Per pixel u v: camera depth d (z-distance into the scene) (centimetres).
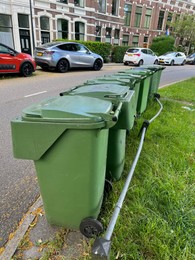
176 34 2555
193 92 695
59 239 161
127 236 162
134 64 1521
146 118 420
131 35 2227
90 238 160
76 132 127
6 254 150
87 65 1096
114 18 1908
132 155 278
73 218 160
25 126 129
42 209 190
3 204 199
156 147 304
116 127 189
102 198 179
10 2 1253
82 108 136
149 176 231
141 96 393
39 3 1366
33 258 148
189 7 2655
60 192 149
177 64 1916
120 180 225
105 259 120
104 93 196
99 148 136
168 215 183
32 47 1405
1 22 1273
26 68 852
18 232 167
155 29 2406
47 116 129
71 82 788
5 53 766
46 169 142
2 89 641
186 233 166
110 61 1712
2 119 405
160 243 156
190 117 452
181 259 147
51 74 946
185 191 214
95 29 1772
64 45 997
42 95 592
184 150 306
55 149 134
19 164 268
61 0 1477
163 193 208
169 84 857
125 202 195
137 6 2170
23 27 1353
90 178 141
